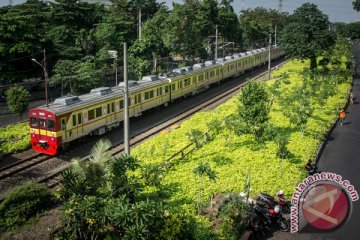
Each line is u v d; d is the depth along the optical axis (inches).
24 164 966.4
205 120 1333.7
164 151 989.8
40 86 1979.6
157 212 562.6
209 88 2079.2
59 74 1722.4
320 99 1510.8
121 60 2194.9
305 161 932.0
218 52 3142.2
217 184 794.8
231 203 637.3
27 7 2143.2
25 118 1449.3
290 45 2166.6
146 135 1206.9
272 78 2207.2
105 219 556.1
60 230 612.7
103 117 1202.0
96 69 1955.0
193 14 2581.2
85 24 2363.4
